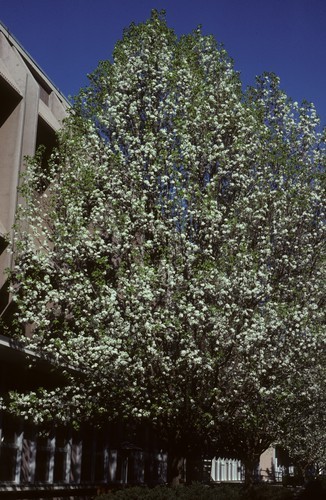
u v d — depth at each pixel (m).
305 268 22.98
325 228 23.03
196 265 21.33
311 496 25.02
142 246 21.61
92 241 21.44
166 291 20.83
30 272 23.30
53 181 23.56
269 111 25.58
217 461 51.97
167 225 21.64
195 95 23.31
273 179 23.05
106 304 20.19
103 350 19.72
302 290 22.09
